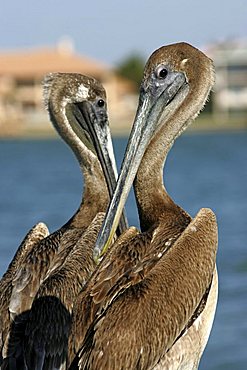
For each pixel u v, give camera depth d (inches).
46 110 592.1
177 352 427.5
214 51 5315.0
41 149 4658.0
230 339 864.9
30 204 1988.2
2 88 5433.1
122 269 424.2
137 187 471.5
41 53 5684.1
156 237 446.0
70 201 2036.2
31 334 450.6
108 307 404.8
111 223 445.7
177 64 473.4
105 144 576.1
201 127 5418.3
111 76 5442.9
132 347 395.2
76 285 465.4
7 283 478.6
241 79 5275.6
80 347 403.2
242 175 2672.2
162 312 405.1
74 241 499.2
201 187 2343.8
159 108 470.3
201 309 433.7
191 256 427.2
